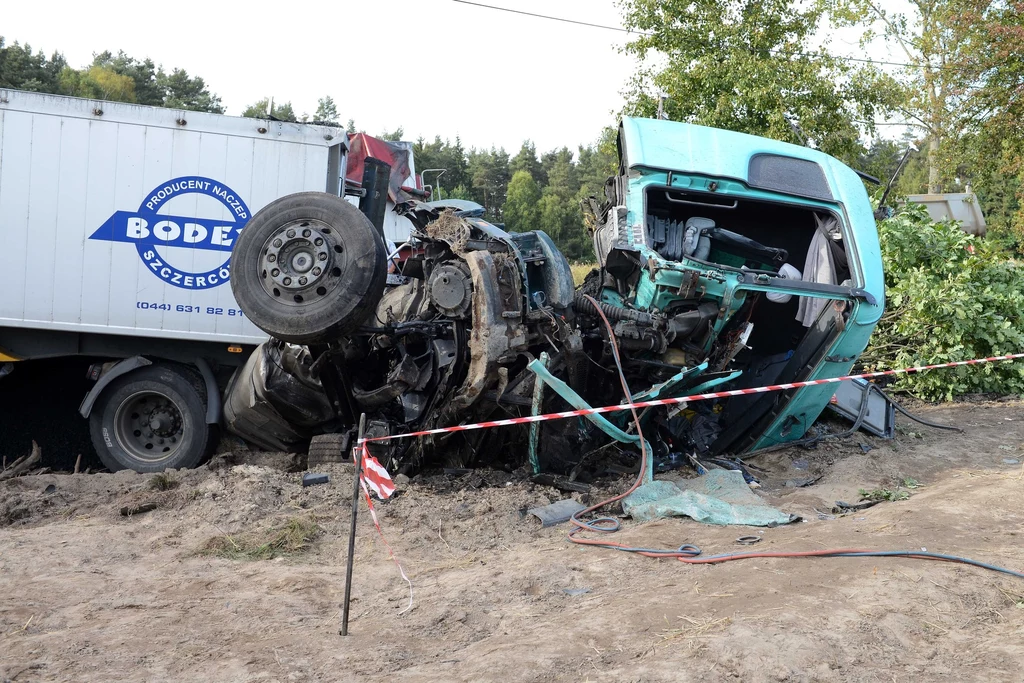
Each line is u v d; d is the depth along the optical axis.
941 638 3.70
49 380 9.27
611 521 5.87
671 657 3.45
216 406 8.36
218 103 76.75
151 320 8.60
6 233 8.55
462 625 4.16
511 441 7.15
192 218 8.60
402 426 7.16
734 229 7.99
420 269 7.31
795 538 5.16
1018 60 20.62
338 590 4.79
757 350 7.96
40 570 5.15
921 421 9.42
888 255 11.27
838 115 19.61
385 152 12.70
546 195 69.69
